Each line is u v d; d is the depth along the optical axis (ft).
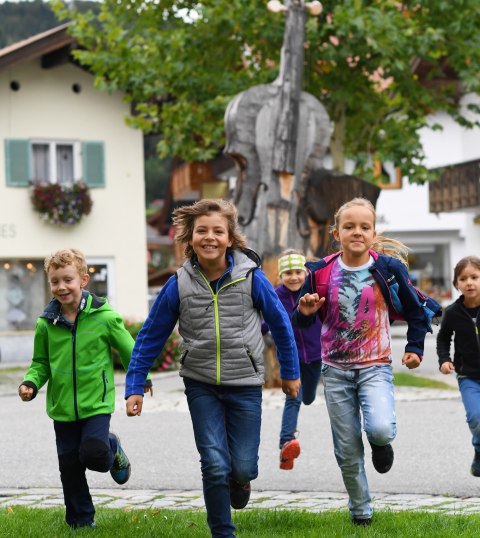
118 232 110.42
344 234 23.95
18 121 107.55
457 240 164.96
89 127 110.01
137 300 110.93
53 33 104.37
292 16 64.49
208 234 22.22
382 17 81.82
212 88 91.66
